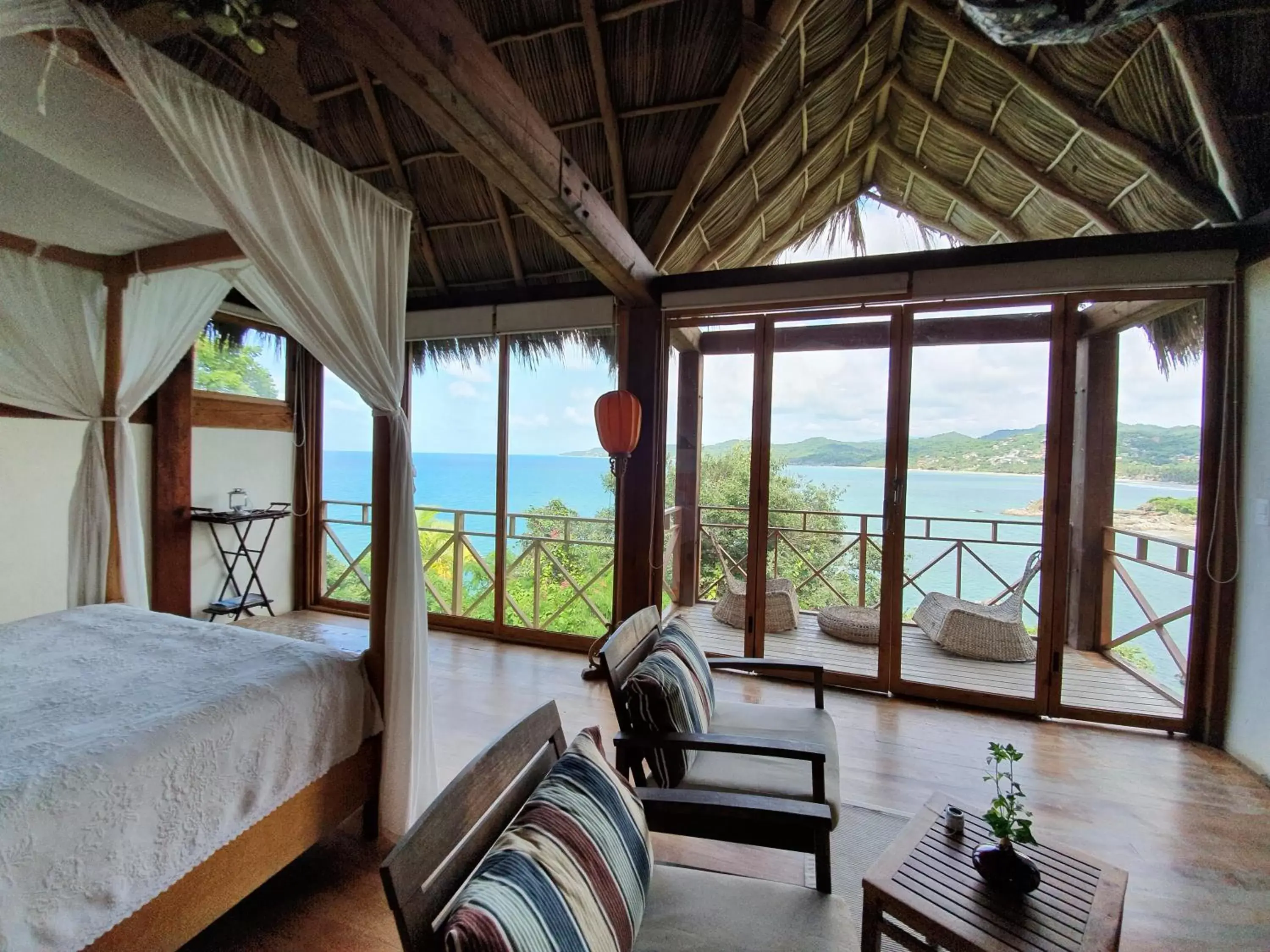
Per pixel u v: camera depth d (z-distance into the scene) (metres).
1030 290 2.84
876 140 3.78
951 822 1.38
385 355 1.97
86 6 1.17
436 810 0.92
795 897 1.21
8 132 1.56
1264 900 1.69
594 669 3.31
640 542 3.64
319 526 4.82
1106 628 3.21
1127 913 1.64
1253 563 2.54
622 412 3.28
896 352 3.21
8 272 2.44
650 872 1.13
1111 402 3.04
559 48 2.80
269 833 1.54
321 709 1.70
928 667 3.24
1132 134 2.69
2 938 1.00
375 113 3.15
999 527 3.10
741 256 4.21
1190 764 2.49
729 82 2.81
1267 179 2.53
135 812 1.21
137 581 2.76
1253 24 2.21
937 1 2.70
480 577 4.28
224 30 1.29
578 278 3.81
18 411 3.08
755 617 3.49
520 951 0.74
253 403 4.37
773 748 1.47
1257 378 2.56
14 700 1.47
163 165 1.73
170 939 1.28
